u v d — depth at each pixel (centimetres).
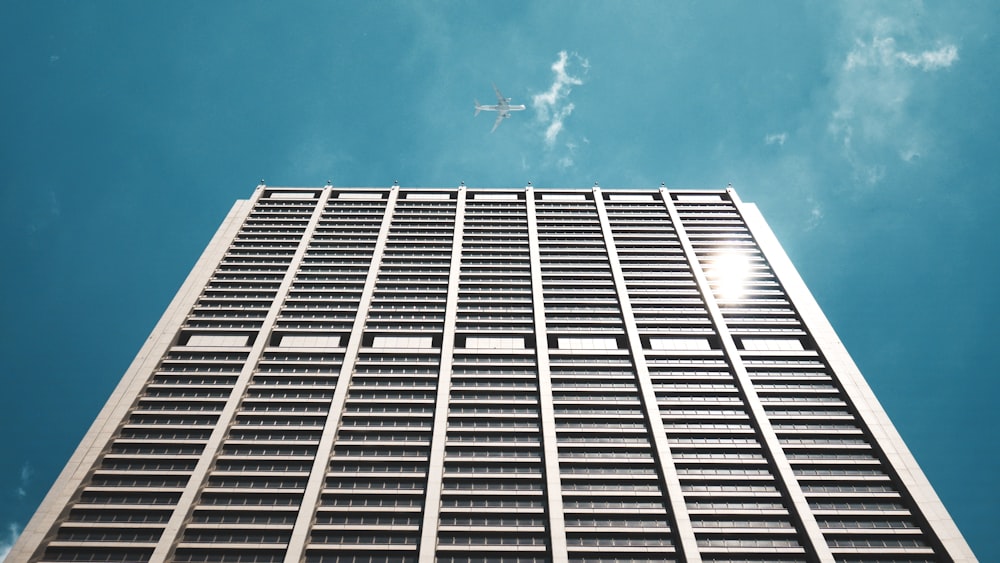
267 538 5534
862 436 6431
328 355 7431
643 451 6297
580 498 5853
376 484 5978
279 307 8044
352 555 5444
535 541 5559
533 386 7069
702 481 5994
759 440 6438
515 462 6172
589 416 6619
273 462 6131
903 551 5428
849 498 5850
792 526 5675
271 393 6925
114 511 5638
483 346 7600
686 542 5450
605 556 5484
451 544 5506
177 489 5806
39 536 5347
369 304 8169
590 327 7856
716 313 7981
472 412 6719
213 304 8106
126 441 6234
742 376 7081
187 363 7225
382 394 6931
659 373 7188
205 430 6384
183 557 5372
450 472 6075
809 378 7100
